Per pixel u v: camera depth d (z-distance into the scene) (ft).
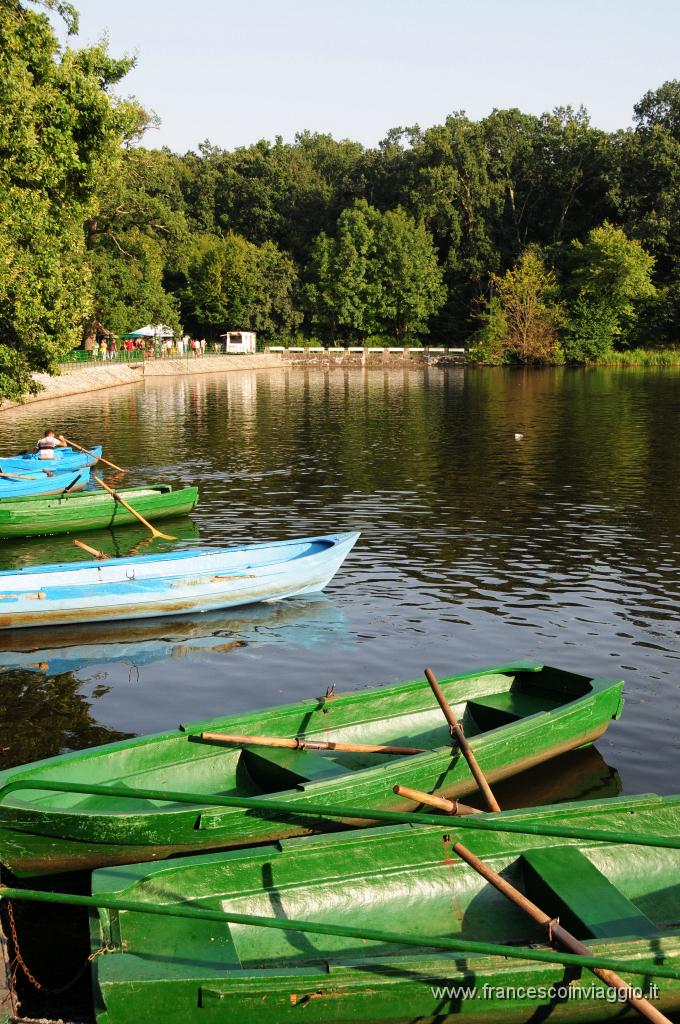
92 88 72.49
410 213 287.69
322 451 99.19
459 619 44.57
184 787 26.96
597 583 49.98
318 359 266.77
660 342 254.27
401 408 146.20
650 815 22.89
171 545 59.41
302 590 48.11
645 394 164.35
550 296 253.85
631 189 272.72
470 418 130.82
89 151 75.41
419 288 274.77
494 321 251.19
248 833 23.88
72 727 33.22
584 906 19.88
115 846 22.99
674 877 22.65
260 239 311.06
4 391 66.08
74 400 158.10
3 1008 18.43
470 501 71.72
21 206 62.90
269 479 82.43
